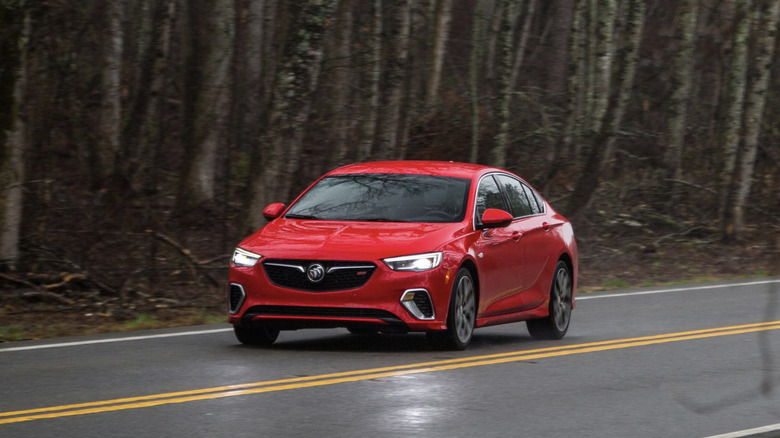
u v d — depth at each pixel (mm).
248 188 42969
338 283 25891
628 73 61125
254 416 18656
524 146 71938
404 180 29656
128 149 60344
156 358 25594
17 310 36375
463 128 68812
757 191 78812
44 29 49562
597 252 59594
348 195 29328
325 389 21344
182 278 43781
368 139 57125
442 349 27297
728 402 20719
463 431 17734
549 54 99250
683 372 24422
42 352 26625
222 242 47125
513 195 31500
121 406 19453
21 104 39875
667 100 82938
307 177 53281
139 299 39406
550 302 31484
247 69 68062
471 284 27656
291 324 26266
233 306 26922
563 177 71438
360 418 18594
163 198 59125
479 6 66125
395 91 55719
